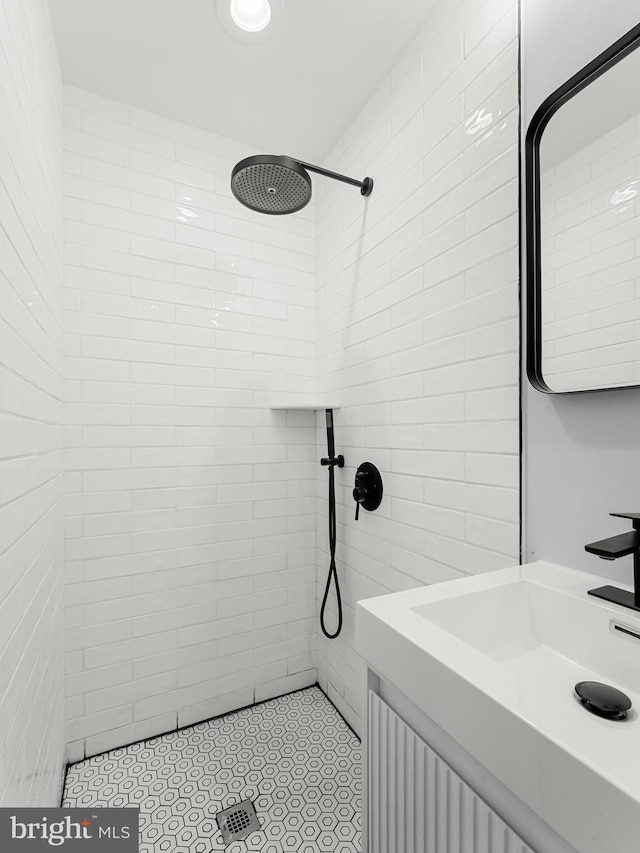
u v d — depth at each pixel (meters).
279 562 1.91
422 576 1.30
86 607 1.53
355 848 1.21
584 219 0.84
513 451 1.00
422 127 1.30
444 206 1.21
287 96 1.58
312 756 1.55
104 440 1.57
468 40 1.13
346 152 1.74
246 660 1.83
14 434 0.78
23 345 0.86
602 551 0.66
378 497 1.51
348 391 1.72
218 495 1.78
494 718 0.48
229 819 1.30
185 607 1.71
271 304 1.90
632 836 0.35
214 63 1.43
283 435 1.92
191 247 1.73
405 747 0.66
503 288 1.03
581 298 0.85
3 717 0.70
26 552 0.88
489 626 0.79
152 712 1.64
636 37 0.75
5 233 0.72
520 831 0.49
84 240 1.54
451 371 1.19
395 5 1.24
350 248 1.70
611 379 0.80
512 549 1.00
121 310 1.60
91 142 1.55
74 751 1.51
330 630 1.87
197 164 1.74
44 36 1.14
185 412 1.71
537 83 0.94
